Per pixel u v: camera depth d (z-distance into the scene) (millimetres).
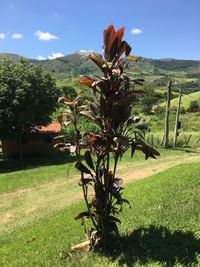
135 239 6977
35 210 15375
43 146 39312
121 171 21672
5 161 36031
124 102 6250
